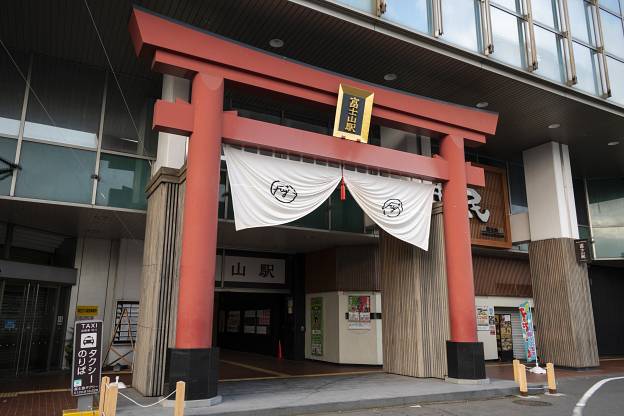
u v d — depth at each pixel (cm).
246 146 973
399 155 1140
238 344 2133
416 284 1260
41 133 1123
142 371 928
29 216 1212
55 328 1371
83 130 1174
